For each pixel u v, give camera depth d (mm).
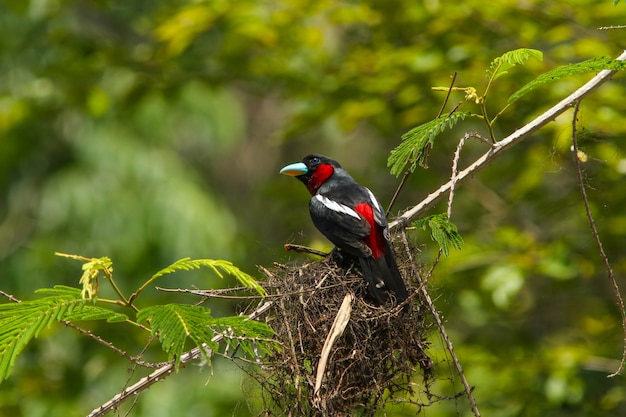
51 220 21266
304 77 12883
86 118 21703
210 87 13836
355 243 7887
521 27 11297
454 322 14422
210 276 20578
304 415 6840
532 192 12562
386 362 7328
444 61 11625
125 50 13828
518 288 11578
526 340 13055
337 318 7008
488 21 11703
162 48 13203
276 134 13305
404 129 15227
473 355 12258
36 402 14039
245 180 26188
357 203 8375
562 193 12617
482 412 12016
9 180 22078
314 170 9836
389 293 7539
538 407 11781
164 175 21609
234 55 13164
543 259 11984
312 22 12969
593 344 12453
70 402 14188
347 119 12867
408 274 8164
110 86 15391
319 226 8406
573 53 11195
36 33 20156
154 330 5320
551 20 11219
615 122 10672
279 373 7043
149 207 21250
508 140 7629
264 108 26766
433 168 14188
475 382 11984
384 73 12047
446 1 11461
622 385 12164
